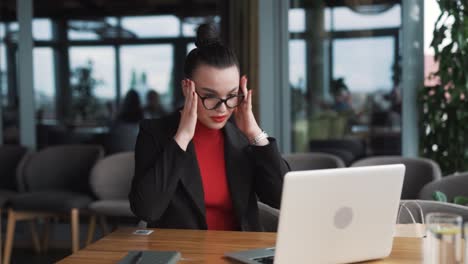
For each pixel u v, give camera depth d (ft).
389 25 15.58
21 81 17.84
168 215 6.95
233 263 5.40
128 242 6.16
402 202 7.63
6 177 16.42
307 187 4.79
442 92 14.62
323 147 16.38
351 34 15.93
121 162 14.55
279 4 16.28
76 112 18.53
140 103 18.71
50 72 18.38
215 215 7.14
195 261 5.46
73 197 14.33
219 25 18.49
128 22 18.67
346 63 16.05
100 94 18.66
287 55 16.33
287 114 16.38
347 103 16.12
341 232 5.08
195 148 7.16
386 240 5.40
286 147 16.42
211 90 6.63
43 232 17.11
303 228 4.89
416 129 15.42
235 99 6.76
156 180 6.63
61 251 15.94
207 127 7.18
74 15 18.43
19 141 18.07
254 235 6.43
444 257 4.52
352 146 16.15
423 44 15.26
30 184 15.67
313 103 16.35
